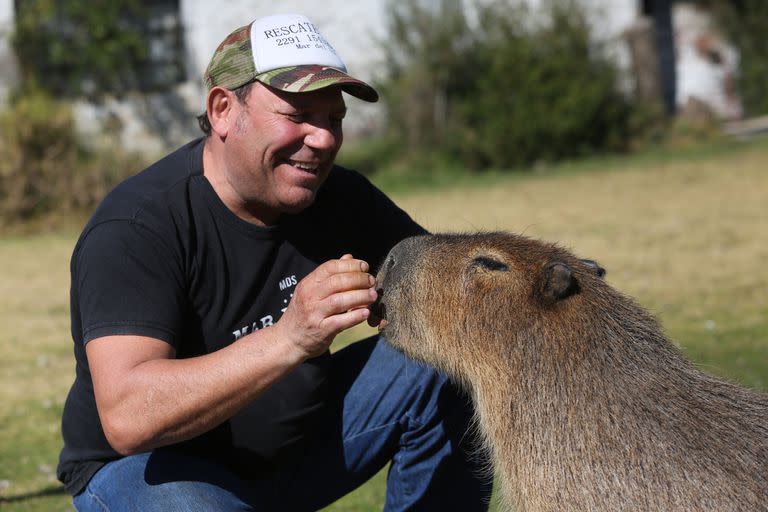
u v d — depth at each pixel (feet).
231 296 10.05
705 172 47.70
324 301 8.64
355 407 10.89
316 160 9.62
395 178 52.60
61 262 35.40
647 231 34.24
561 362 10.13
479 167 54.60
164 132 54.95
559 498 9.81
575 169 52.31
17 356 22.85
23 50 52.75
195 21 53.93
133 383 8.71
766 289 25.52
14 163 43.91
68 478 10.12
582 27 55.88
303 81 9.13
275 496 10.78
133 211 9.52
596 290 10.62
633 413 9.64
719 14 69.05
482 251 10.88
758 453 9.31
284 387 10.05
